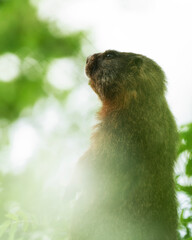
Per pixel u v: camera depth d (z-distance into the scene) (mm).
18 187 11852
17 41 21188
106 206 10422
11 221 9367
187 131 10672
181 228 10273
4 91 20688
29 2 21594
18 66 21188
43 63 20859
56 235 9750
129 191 10453
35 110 19922
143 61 11922
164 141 10922
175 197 10625
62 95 19219
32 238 9625
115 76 12094
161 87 11766
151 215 10195
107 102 12172
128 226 10125
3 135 17188
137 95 11539
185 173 10359
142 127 11062
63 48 21047
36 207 10461
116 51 12523
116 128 11148
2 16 21438
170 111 11773
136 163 10648
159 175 10562
